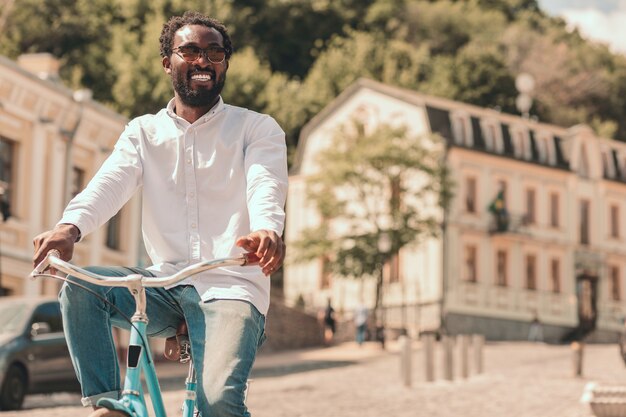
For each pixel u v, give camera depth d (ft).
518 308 235.61
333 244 201.46
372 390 84.69
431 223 204.95
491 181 233.96
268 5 312.29
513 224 235.61
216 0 297.33
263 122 18.45
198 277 17.63
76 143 127.13
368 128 234.79
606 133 329.52
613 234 258.98
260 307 17.70
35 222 119.75
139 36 268.82
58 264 15.96
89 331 17.13
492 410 66.13
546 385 88.94
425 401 73.46
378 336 185.88
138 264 139.23
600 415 54.03
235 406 16.65
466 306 225.56
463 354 97.76
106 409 15.52
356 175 198.90
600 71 350.02
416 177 205.77
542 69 343.87
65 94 122.62
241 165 18.29
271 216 17.01
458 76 304.09
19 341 68.18
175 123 18.38
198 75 18.28
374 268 198.29
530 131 245.04
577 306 248.52
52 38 258.37
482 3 384.06
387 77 292.40
